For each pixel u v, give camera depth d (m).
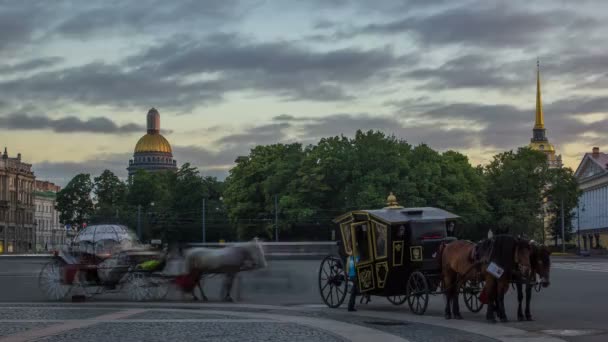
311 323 21.89
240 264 30.77
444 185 107.81
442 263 24.34
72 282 31.23
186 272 30.91
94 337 18.67
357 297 31.75
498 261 22.58
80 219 193.12
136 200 178.75
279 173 111.62
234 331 19.91
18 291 36.31
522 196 121.94
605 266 67.75
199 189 152.12
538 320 23.41
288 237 112.88
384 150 105.06
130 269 31.47
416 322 22.69
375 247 25.97
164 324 21.55
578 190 128.38
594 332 20.47
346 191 102.25
